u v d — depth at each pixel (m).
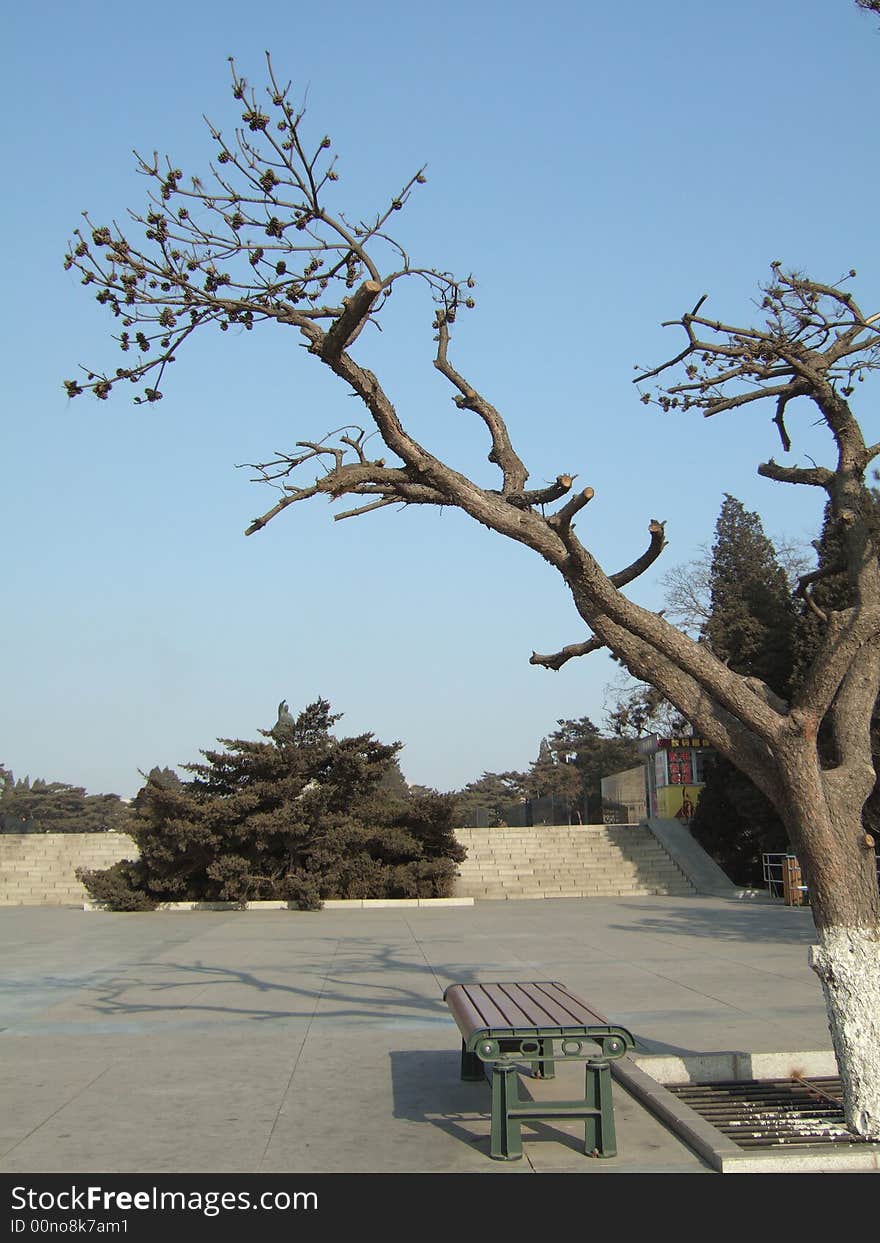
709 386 7.64
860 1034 5.95
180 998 11.12
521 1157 5.83
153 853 23.00
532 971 12.80
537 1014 6.31
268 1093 7.17
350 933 17.78
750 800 25.67
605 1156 5.81
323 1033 9.20
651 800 33.03
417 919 20.33
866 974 5.96
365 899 23.84
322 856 23.41
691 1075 7.42
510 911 21.83
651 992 11.02
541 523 6.25
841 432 7.07
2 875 26.80
